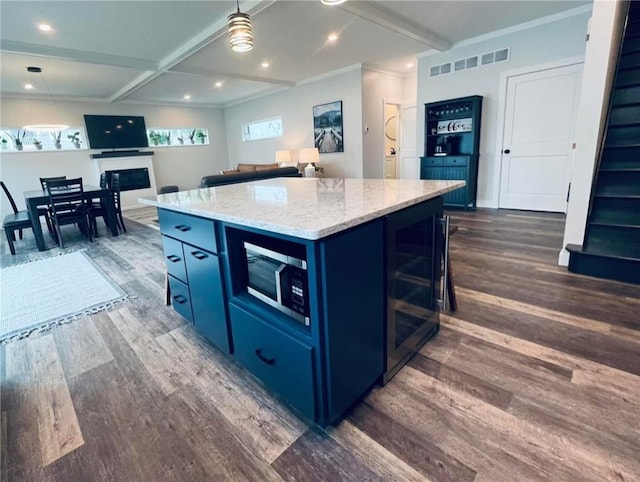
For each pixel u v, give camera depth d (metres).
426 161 5.62
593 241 2.69
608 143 2.96
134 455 1.23
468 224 4.35
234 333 1.58
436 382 1.52
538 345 1.74
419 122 5.79
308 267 1.12
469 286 2.50
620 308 2.06
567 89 4.36
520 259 3.00
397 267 1.48
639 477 1.05
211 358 1.82
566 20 4.19
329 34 4.40
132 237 4.83
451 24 4.38
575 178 2.62
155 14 3.59
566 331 1.85
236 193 2.01
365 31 4.35
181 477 1.14
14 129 6.66
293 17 3.82
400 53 5.45
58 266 3.61
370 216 1.22
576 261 2.61
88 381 1.68
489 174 5.25
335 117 6.68
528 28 4.48
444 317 2.08
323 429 1.30
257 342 1.44
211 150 9.63
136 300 2.63
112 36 4.09
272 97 8.01
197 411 1.44
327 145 6.98
